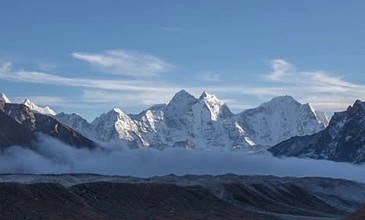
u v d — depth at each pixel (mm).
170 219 180875
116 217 168625
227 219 196250
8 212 149125
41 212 154125
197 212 198375
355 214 167500
